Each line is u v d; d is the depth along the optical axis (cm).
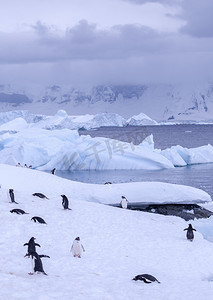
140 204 3186
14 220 2041
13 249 1642
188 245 2064
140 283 1434
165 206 3200
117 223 2317
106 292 1277
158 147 12438
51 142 7512
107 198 3177
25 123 13762
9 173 3441
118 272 1551
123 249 1888
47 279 1334
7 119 19538
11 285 1201
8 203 2372
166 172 6353
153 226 2375
